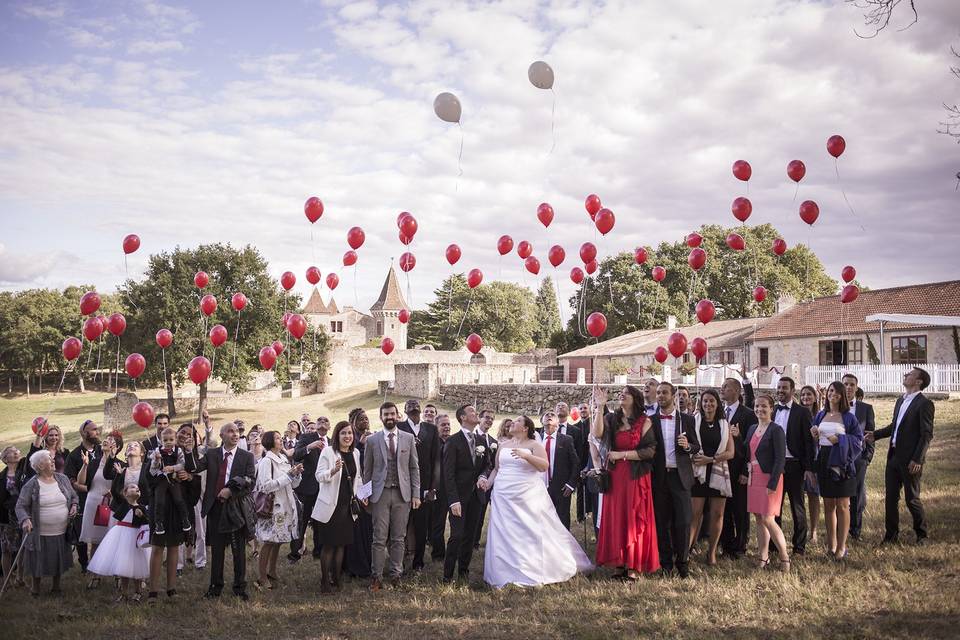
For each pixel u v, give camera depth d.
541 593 7.57
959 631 5.64
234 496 8.10
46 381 80.25
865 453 9.05
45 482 8.41
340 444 8.20
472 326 85.25
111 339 41.91
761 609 6.50
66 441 40.59
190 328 40.78
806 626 5.98
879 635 5.64
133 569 7.95
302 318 13.83
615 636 6.03
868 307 33.44
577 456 10.27
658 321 56.97
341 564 8.80
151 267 42.00
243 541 8.17
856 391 9.62
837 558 8.03
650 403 9.30
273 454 8.48
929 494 10.84
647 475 8.00
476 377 46.62
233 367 41.69
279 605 7.62
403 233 13.48
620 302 60.06
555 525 8.36
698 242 14.21
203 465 8.19
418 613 7.07
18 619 7.39
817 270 58.91
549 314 96.06
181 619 7.24
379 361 60.84
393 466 8.39
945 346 28.61
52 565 8.34
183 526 8.02
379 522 8.23
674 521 7.90
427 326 89.25
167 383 44.41
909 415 8.45
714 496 8.18
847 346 32.59
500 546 8.20
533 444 8.41
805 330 34.75
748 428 8.61
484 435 9.81
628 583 7.64
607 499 8.09
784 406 8.63
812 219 12.34
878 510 10.34
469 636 6.31
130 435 40.59
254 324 43.00
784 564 7.72
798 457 8.41
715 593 7.05
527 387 35.19
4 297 79.75
